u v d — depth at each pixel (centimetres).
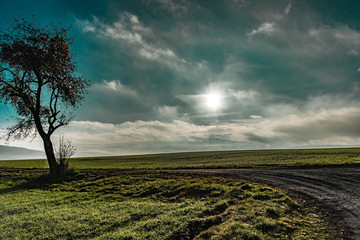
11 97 2811
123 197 1764
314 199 1356
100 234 1023
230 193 1519
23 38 2794
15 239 1017
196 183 1891
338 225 968
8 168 4103
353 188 1535
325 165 2627
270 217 1038
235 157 5378
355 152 4294
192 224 1015
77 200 1756
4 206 1605
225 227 921
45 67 2905
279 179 2022
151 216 1207
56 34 3019
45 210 1488
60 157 3050
